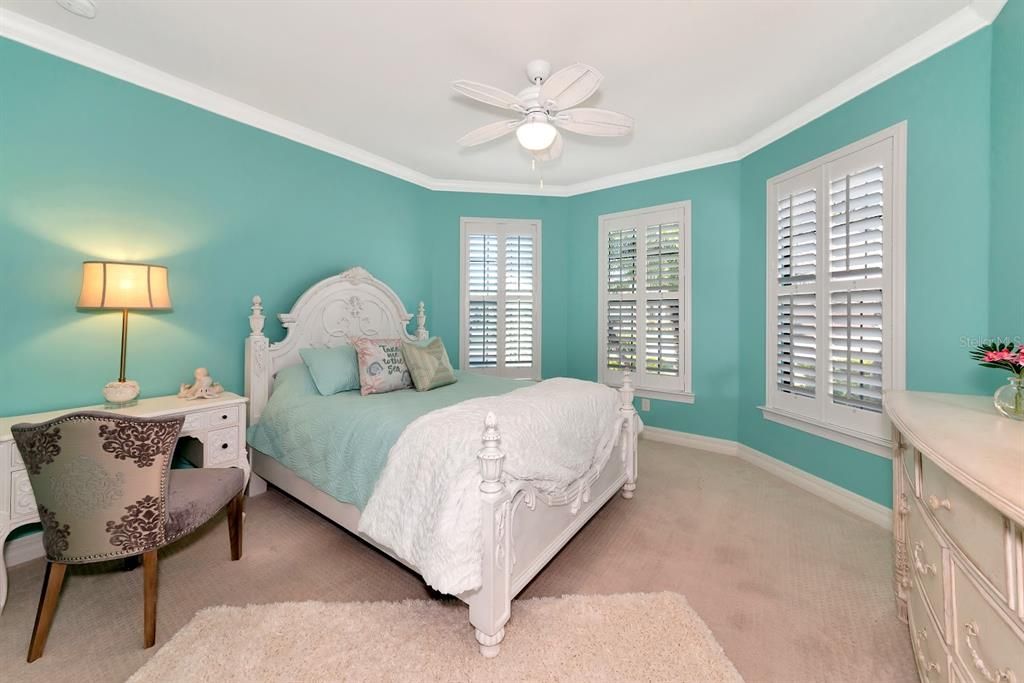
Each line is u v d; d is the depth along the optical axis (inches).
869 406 99.2
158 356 98.8
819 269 111.5
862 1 74.2
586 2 73.5
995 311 75.4
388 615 65.7
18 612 66.7
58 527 57.0
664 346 158.9
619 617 65.3
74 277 86.7
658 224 158.9
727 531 93.3
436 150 141.5
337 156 136.0
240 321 113.3
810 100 109.2
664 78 98.1
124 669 55.9
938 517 44.7
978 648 36.3
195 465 94.8
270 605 67.9
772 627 64.0
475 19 78.2
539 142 86.7
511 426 70.0
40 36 81.2
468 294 176.2
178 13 77.4
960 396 65.2
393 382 110.0
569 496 80.9
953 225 81.7
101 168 89.7
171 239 100.2
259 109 113.8
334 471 83.4
